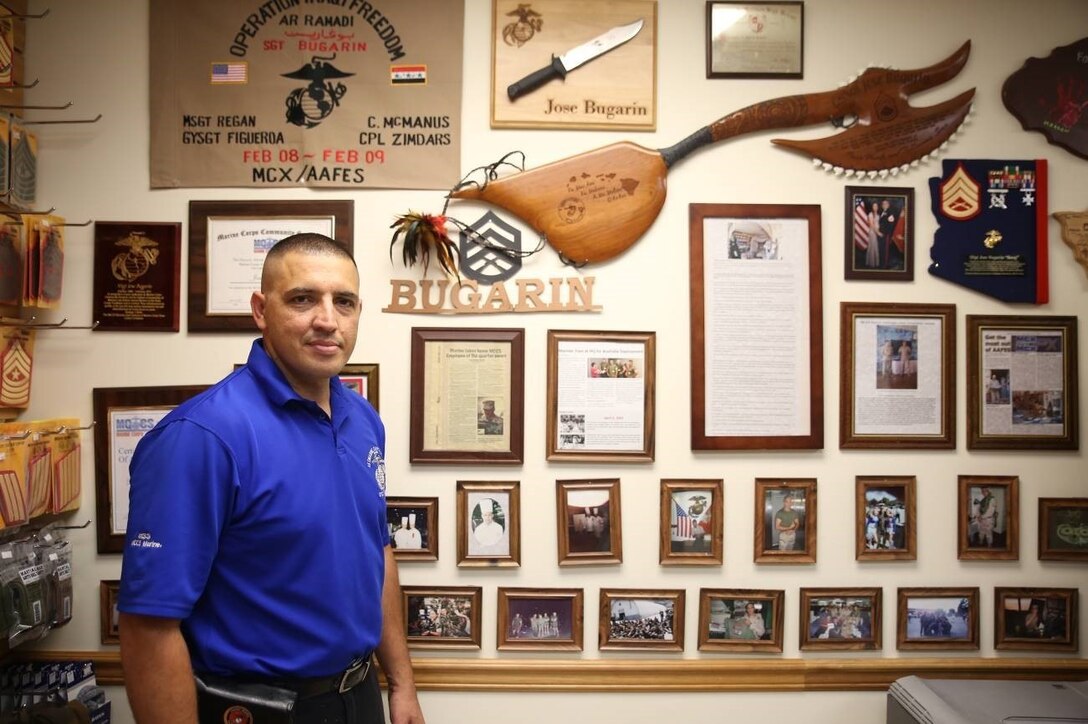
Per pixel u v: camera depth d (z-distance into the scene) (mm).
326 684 1186
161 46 1788
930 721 1555
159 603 1043
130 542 1078
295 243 1210
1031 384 1822
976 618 1807
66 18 1788
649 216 1801
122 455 1771
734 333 1810
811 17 1815
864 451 1814
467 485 1785
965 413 1825
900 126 1810
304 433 1197
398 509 1783
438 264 1796
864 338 1814
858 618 1809
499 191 1787
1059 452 1818
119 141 1789
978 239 1818
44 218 1687
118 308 1776
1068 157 1818
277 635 1139
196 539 1076
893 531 1811
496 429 1790
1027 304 1823
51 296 1713
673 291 1810
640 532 1803
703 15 1813
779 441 1803
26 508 1591
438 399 1787
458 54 1799
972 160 1819
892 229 1815
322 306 1189
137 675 1056
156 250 1781
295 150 1789
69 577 1723
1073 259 1819
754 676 1795
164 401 1772
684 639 1800
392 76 1795
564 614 1791
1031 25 1821
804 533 1807
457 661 1770
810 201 1817
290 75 1790
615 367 1798
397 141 1795
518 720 1780
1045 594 1809
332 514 1187
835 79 1815
